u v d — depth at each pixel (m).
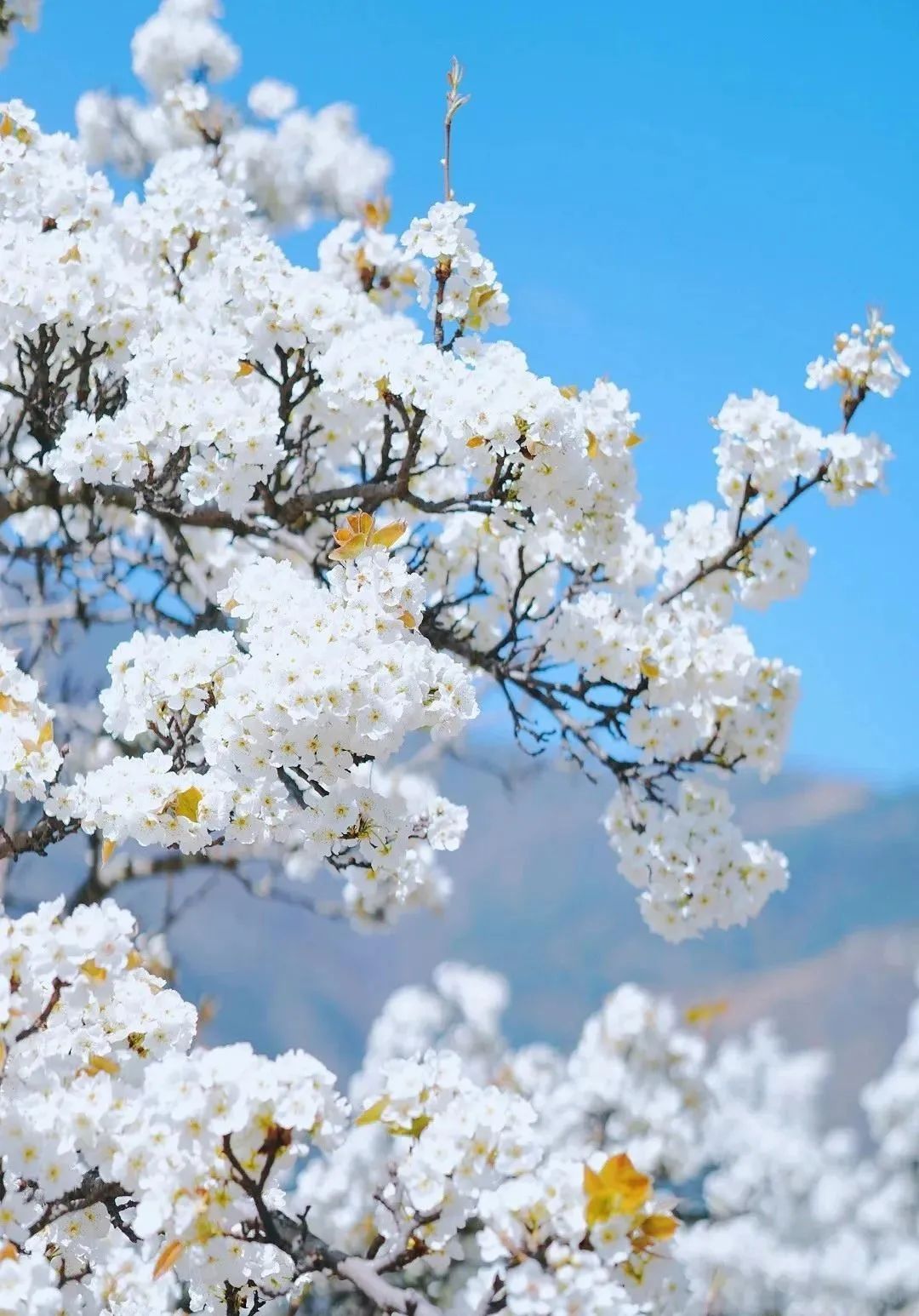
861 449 5.50
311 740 3.88
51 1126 3.13
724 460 5.67
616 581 6.08
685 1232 11.91
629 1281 2.91
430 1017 11.07
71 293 5.08
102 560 6.40
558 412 4.63
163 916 8.01
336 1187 8.94
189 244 5.96
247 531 5.62
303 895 8.75
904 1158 13.36
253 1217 3.12
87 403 5.56
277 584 4.06
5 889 6.75
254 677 3.81
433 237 5.07
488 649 6.25
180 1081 3.04
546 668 5.80
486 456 4.78
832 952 98.12
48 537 7.18
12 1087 3.22
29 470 5.65
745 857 5.83
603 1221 2.84
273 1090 3.05
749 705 5.94
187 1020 3.61
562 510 4.88
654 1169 9.20
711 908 5.84
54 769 3.92
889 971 92.62
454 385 4.82
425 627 5.61
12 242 5.30
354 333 5.23
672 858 5.79
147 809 3.96
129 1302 4.16
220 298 5.39
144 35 8.86
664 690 5.76
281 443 5.43
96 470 4.71
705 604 6.08
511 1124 3.15
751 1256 11.96
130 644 4.09
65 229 5.68
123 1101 3.23
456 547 6.20
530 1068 10.02
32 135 5.89
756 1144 12.27
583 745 5.89
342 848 4.27
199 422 4.64
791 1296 12.07
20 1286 2.86
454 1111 3.14
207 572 7.00
